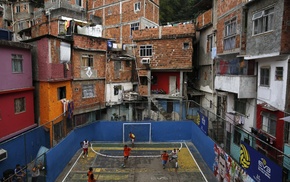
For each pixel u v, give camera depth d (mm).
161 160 14859
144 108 23625
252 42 12789
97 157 15320
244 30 13633
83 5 33438
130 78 24875
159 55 23188
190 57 22234
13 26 39094
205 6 23172
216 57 18328
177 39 22453
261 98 12953
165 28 22703
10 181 9312
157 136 18875
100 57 21406
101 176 12602
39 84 16062
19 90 14141
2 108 12969
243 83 13586
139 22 27875
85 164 14172
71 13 28031
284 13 10406
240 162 9617
